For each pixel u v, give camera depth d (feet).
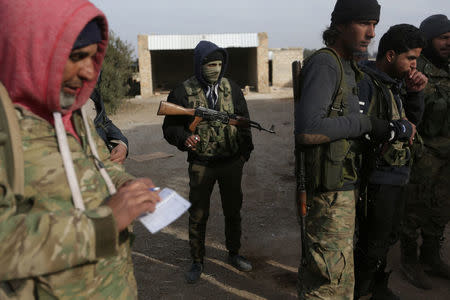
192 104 9.38
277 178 18.52
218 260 10.89
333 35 6.59
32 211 3.09
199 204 9.64
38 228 2.76
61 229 2.82
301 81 6.44
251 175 19.10
